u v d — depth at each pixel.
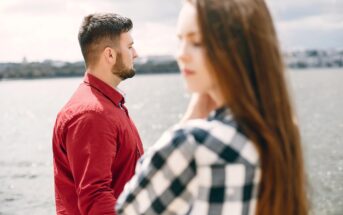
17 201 13.30
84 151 2.45
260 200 1.06
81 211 2.47
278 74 1.05
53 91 151.38
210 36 1.00
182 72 1.10
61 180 2.66
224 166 1.01
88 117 2.47
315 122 37.09
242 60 1.01
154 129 35.53
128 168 2.66
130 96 96.31
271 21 1.08
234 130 1.03
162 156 1.04
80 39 2.73
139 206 1.09
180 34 1.08
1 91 157.25
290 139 1.07
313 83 136.75
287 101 1.07
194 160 1.02
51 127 42.94
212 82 1.06
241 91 1.01
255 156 1.04
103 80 2.68
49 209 12.34
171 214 1.07
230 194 1.01
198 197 1.02
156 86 155.50
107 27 2.69
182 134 1.04
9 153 25.61
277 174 1.05
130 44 2.78
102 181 2.44
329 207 12.18
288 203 1.08
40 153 25.55
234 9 1.02
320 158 20.06
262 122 1.02
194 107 1.22
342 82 140.50
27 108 75.81
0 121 50.44
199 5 1.03
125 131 2.62
